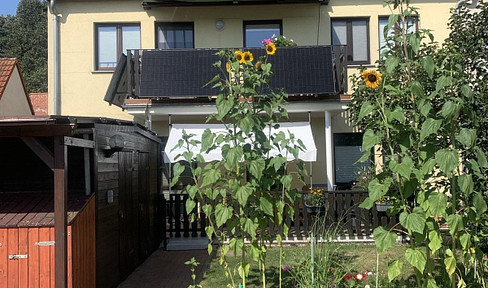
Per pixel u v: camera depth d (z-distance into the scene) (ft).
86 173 21.67
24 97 55.16
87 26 49.26
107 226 23.27
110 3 49.44
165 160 36.29
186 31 50.11
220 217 16.07
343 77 40.70
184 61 40.98
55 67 48.75
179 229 36.86
